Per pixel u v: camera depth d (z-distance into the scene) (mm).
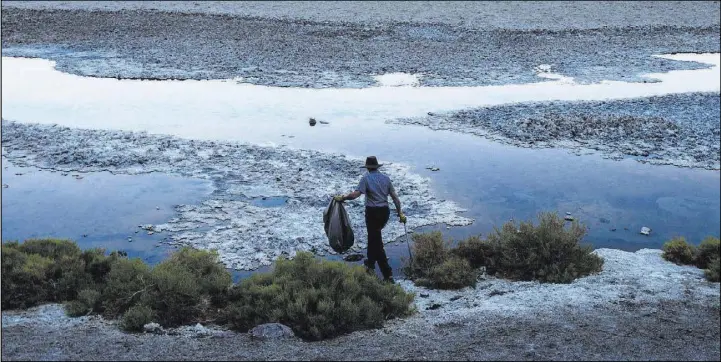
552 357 6727
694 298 8906
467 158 17672
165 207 13391
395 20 45750
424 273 10117
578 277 9930
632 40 41594
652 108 23531
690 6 58812
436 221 12992
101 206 13422
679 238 10898
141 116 21391
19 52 33469
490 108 23375
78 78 27969
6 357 6434
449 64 32500
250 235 11977
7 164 15984
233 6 52094
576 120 21375
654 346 7074
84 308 8289
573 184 15680
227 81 28000
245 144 18031
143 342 7152
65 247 9773
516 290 9453
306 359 6664
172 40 36969
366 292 8539
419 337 7539
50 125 19438
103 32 38812
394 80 28828
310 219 12789
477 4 58062
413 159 17406
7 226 12250
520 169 16812
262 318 7965
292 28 41312
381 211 9469
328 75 29328
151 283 8414
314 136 19422
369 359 6676
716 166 17234
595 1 62000
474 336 7457
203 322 8188
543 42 39531
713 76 31234
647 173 16641
